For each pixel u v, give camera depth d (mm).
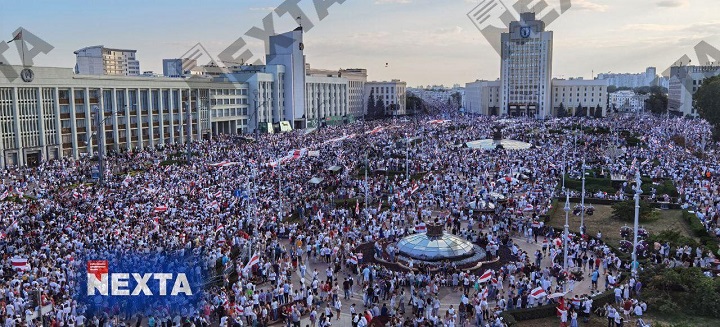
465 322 38500
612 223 66375
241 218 60125
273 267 49156
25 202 65812
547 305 41562
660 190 79500
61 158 111812
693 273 43000
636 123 191875
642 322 37312
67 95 118188
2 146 105188
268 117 193250
